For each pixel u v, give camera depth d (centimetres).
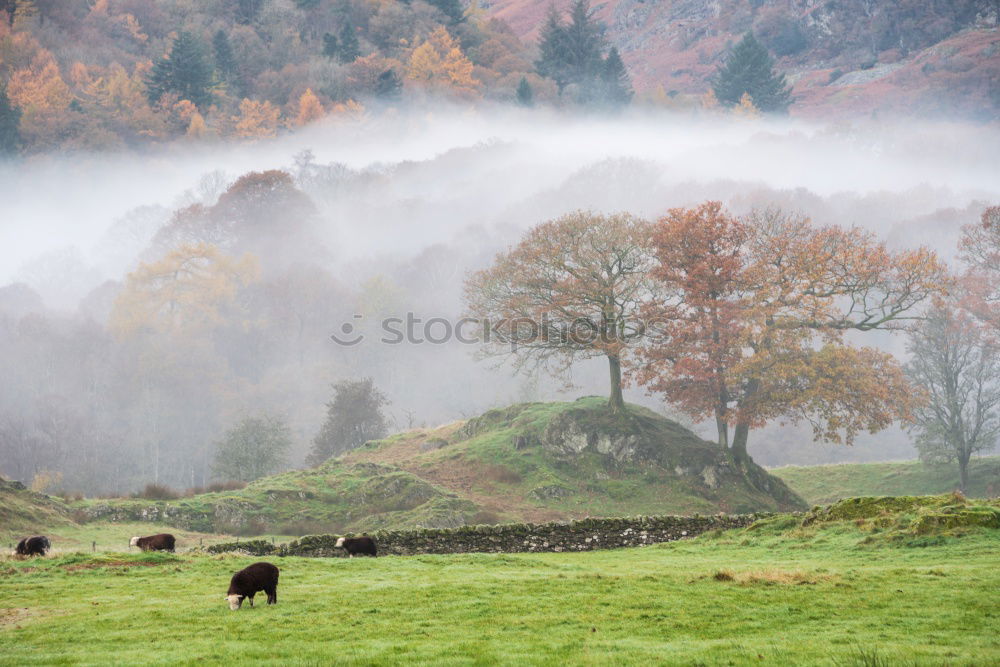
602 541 3609
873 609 1847
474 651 1555
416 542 3444
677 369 6738
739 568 2619
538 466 6856
